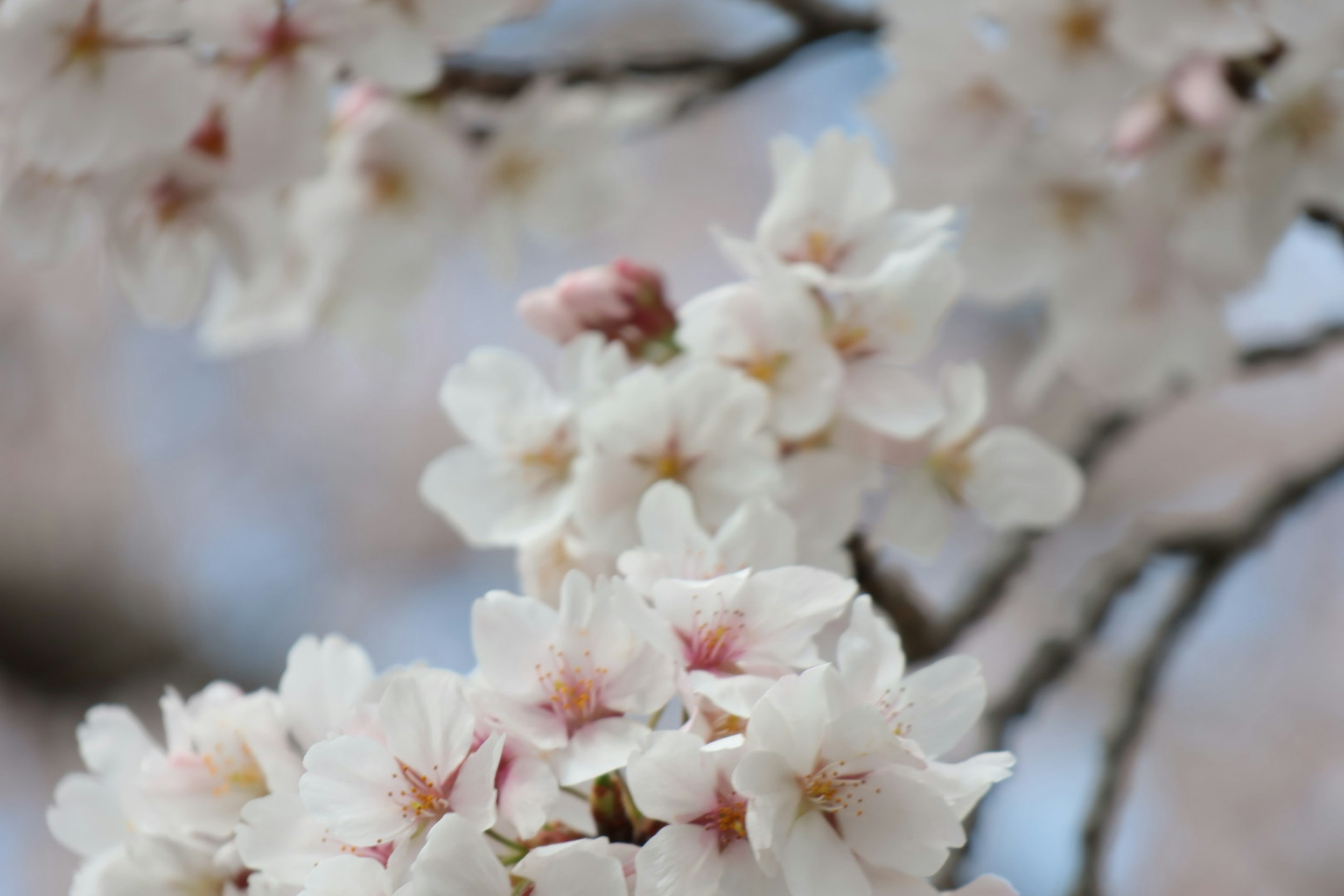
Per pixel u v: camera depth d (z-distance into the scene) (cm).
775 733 79
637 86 104
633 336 89
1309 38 92
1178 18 94
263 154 92
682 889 79
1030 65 97
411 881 78
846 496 86
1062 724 184
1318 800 192
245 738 83
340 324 101
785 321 85
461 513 88
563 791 82
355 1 92
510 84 101
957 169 99
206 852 83
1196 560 100
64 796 84
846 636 80
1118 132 98
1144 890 190
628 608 80
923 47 98
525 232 107
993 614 97
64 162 90
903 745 79
